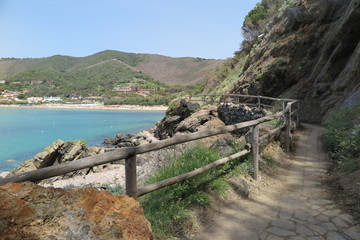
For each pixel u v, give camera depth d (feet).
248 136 18.95
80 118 290.76
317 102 48.24
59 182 52.34
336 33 46.16
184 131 52.11
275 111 44.98
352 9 42.70
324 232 9.74
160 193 11.28
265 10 119.96
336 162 18.11
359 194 12.04
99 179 52.01
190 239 9.54
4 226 3.93
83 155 70.44
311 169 18.02
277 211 11.67
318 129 34.83
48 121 249.96
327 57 50.14
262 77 63.16
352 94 33.91
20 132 167.32
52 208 4.60
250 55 86.79
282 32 68.49
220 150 17.76
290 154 22.20
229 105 50.19
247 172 15.31
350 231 9.71
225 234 9.86
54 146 65.82
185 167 13.37
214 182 13.10
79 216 4.66
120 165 65.10
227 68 122.93
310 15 60.23
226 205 12.26
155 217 9.91
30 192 4.72
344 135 20.83
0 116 319.47
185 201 11.43
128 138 120.26
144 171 17.85
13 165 81.71
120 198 5.51
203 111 54.44
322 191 13.91
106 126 202.69
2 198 4.42
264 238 9.48
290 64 60.75
